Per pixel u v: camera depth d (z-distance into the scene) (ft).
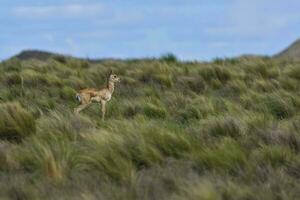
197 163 82.79
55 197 68.44
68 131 104.53
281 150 86.84
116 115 143.95
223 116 117.08
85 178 76.79
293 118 126.00
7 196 69.36
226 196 66.74
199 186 66.28
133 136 94.27
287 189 71.82
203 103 141.69
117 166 79.56
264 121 110.93
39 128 107.45
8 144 96.99
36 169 82.69
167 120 123.65
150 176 77.00
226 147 86.69
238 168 79.87
